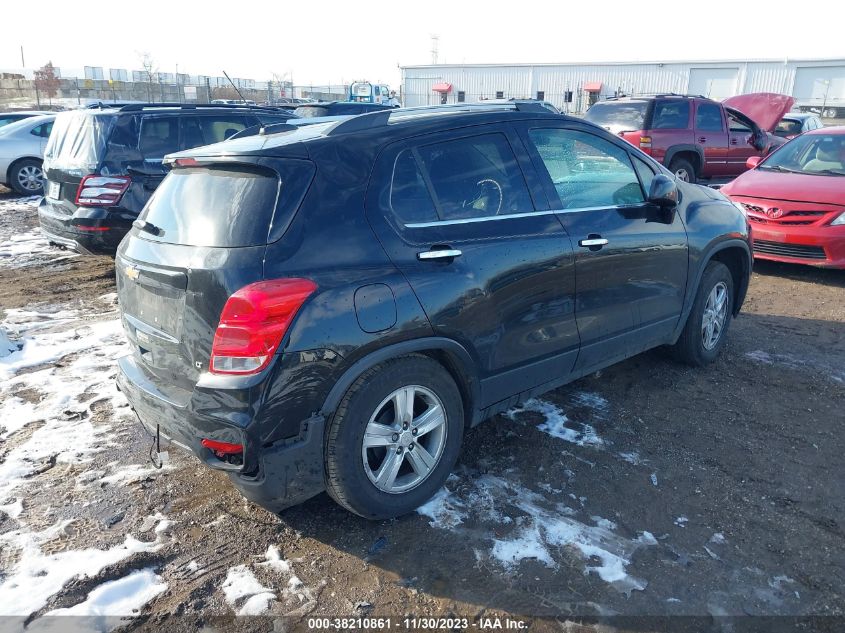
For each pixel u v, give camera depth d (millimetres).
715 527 3049
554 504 3244
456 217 3227
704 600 2611
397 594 2689
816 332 5578
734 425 3994
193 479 3547
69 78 41812
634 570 2781
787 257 7164
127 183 7188
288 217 2748
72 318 6309
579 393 4473
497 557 2879
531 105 3848
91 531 3104
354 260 2830
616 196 4039
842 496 3262
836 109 36094
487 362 3311
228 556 2930
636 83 40875
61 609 2615
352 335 2762
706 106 12242
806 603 2586
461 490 3373
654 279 4156
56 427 4082
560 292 3578
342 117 3830
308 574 2811
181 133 7805
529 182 3566
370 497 2973
